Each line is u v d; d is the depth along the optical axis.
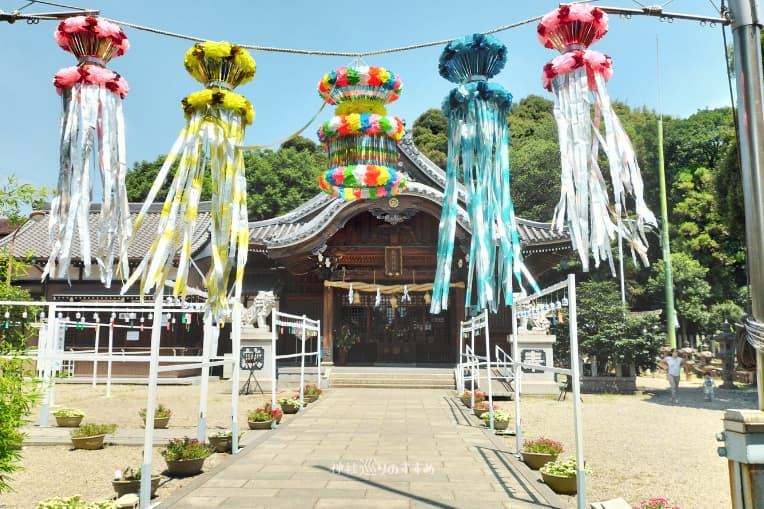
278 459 7.78
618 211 4.41
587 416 13.14
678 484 7.08
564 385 16.61
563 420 12.52
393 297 21.80
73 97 4.68
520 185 35.84
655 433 10.88
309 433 9.97
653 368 19.23
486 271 4.60
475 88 4.88
